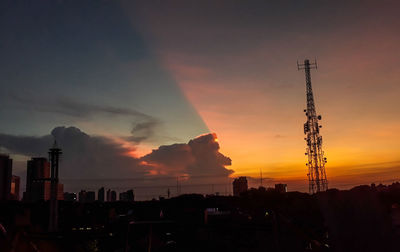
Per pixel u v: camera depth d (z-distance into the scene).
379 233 9.93
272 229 16.00
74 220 62.97
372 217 10.19
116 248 18.50
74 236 16.70
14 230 14.62
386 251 9.69
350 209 10.62
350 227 10.52
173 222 18.91
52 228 57.28
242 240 30.52
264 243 24.69
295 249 14.85
